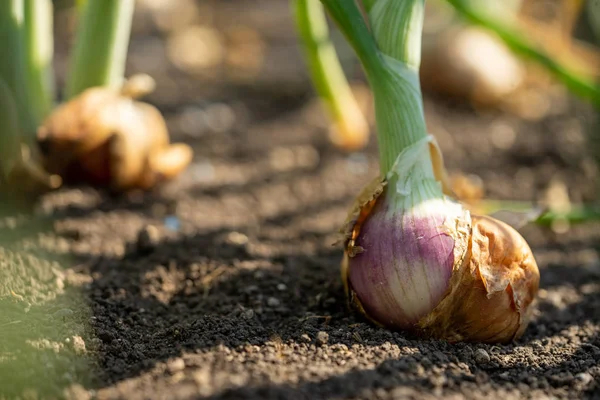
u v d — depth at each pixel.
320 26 0.92
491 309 0.74
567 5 0.99
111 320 0.76
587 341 0.77
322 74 0.94
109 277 0.81
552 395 0.73
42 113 0.88
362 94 1.29
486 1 0.93
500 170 1.01
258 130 1.14
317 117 1.19
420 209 0.74
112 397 0.71
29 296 0.77
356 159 1.04
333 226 0.91
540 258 0.88
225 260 0.83
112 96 0.88
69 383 0.71
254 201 0.94
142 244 0.84
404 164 0.74
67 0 1.61
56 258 0.82
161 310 0.78
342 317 0.77
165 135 0.92
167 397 0.70
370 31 0.75
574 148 1.06
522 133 1.13
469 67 1.21
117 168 0.89
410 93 0.75
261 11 1.82
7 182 0.86
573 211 0.86
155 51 1.49
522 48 0.89
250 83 1.35
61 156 0.88
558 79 0.90
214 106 1.23
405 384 0.72
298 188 0.96
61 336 0.74
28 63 0.87
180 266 0.82
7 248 0.82
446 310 0.74
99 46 0.88
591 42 1.34
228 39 1.57
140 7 1.62
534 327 0.79
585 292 0.83
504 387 0.73
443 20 1.31
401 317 0.74
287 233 0.90
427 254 0.73
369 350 0.74
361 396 0.71
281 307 0.78
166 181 0.94
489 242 0.74
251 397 0.70
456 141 1.10
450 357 0.74
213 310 0.78
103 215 0.89
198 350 0.73
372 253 0.74
